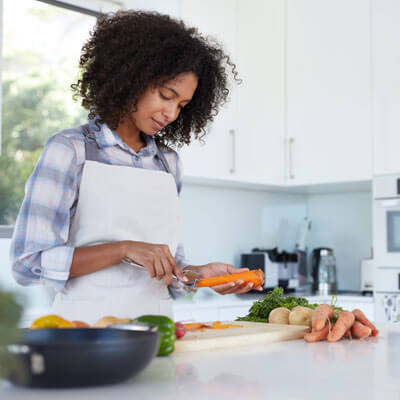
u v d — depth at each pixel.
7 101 5.16
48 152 1.41
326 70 3.27
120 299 1.41
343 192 3.84
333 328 1.34
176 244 1.61
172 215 1.59
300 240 3.84
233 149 3.15
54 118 5.18
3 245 2.54
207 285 1.35
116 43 1.48
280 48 3.41
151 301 1.46
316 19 3.31
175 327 1.21
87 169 1.45
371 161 3.11
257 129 3.27
